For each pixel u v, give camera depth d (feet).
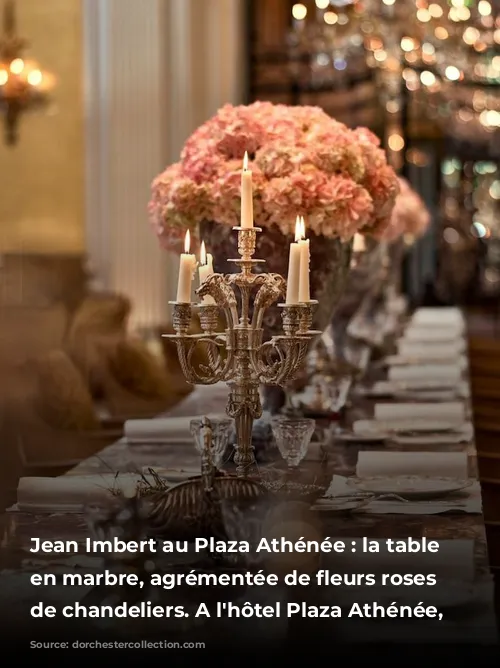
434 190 61.11
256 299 7.64
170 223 9.39
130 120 34.42
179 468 9.04
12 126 34.47
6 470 12.51
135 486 7.13
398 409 11.60
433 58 32.83
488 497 10.84
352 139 9.43
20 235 34.63
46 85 34.37
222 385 15.20
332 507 7.37
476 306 61.21
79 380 14.44
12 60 34.04
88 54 34.24
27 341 28.63
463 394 13.98
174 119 35.81
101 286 33.88
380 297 22.54
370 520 7.23
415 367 15.85
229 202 9.09
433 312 30.60
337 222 9.18
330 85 39.52
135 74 34.40
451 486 7.96
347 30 33.06
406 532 6.91
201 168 9.22
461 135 50.44
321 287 9.68
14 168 34.63
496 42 31.91
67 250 34.58
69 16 34.14
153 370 17.89
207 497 6.02
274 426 8.02
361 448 10.16
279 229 9.25
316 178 9.04
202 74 36.63
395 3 31.83
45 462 12.89
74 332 20.79
